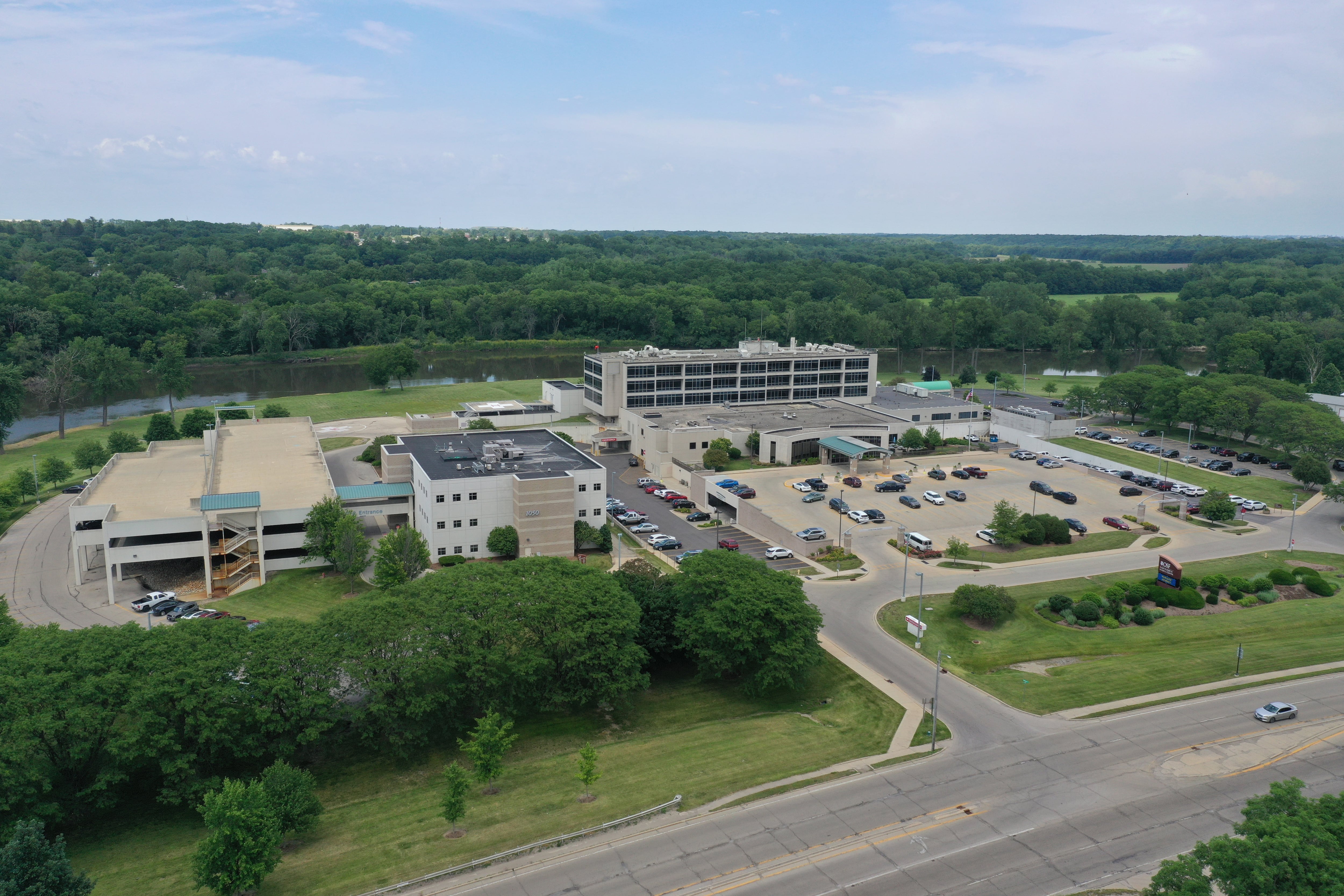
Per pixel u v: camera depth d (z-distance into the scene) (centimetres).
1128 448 18938
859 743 7994
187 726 6919
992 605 10500
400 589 8725
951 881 6072
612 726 8456
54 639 7469
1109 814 6862
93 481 13600
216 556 12594
